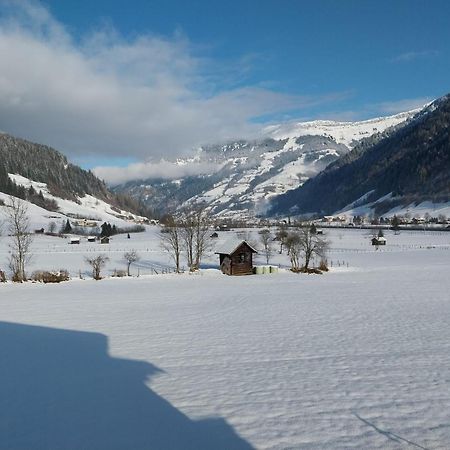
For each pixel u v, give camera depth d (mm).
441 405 13094
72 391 15047
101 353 19906
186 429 11906
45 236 159125
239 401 13711
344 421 12125
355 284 49469
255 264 82875
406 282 50500
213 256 94938
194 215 119562
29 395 14750
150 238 157375
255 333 23641
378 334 23016
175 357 18938
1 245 108938
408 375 15953
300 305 33875
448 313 29312
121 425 12273
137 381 15883
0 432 12062
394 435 11258
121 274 62844
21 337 23688
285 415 12586
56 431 12023
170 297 39688
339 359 18234
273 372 16562
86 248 114562
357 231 178875
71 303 36219
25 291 45375
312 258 78875
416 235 152125
